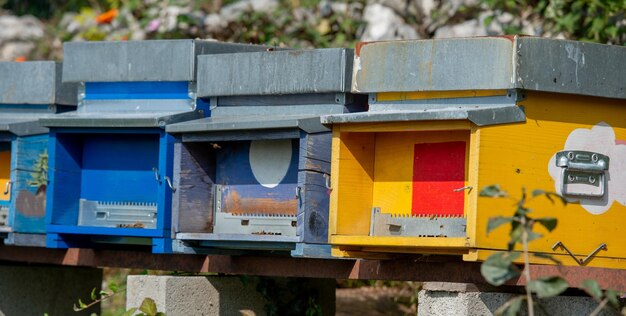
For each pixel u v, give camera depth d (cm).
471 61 1565
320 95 1775
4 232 2150
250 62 1844
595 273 1592
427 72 1606
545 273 1555
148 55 1997
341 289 2870
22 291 2420
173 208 1859
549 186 1553
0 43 4153
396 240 1545
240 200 1844
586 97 1591
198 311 1994
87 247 2108
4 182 2202
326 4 3353
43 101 2156
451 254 1563
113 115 1992
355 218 1658
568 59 1552
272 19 3362
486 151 1498
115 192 2022
